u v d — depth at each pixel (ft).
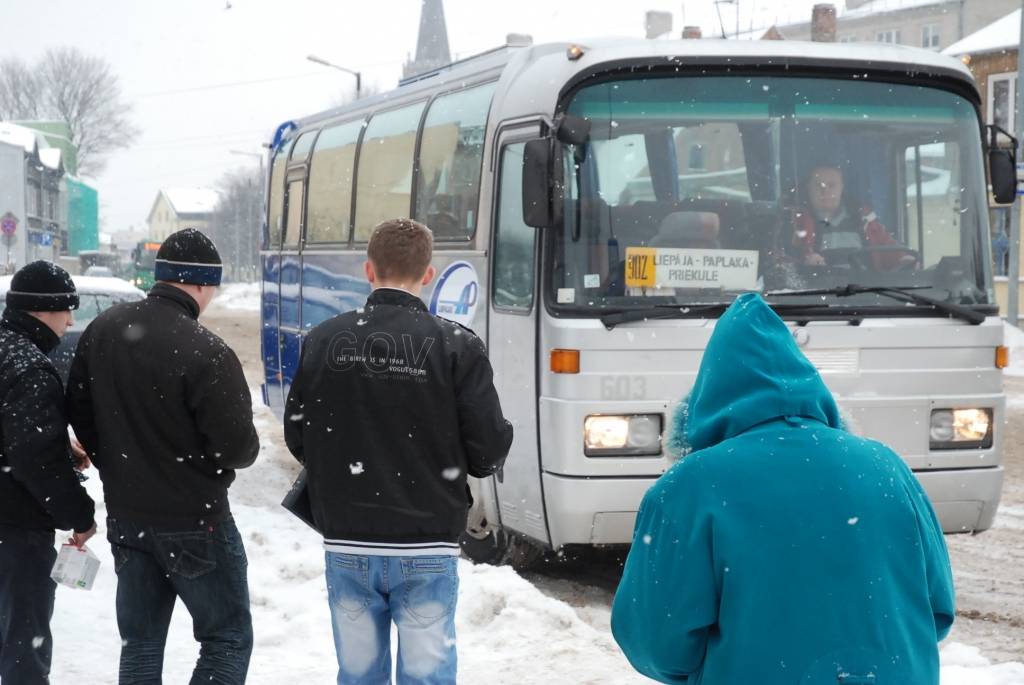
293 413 14.85
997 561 30.94
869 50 27.37
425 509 14.40
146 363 15.57
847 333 25.81
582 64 26.22
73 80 341.62
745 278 26.27
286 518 34.50
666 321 25.68
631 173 26.27
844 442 9.35
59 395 16.03
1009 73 136.15
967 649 21.80
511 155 28.63
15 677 16.25
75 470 16.85
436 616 14.47
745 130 26.63
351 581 14.57
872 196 26.91
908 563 9.11
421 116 35.01
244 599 16.34
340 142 41.88
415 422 14.35
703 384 9.66
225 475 16.08
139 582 16.01
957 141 27.55
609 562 32.22
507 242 28.55
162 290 16.08
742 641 8.88
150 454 15.70
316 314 42.86
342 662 14.79
